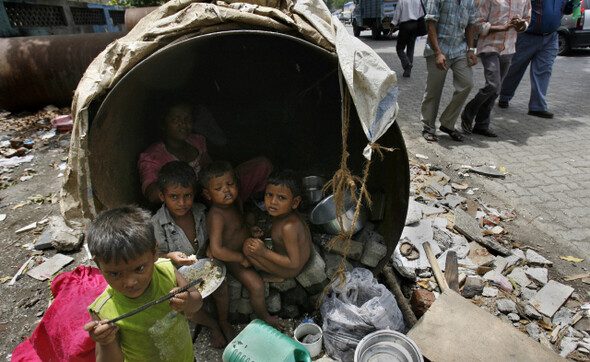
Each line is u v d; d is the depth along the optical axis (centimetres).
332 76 312
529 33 579
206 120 352
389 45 1427
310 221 289
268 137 382
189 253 245
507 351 212
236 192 236
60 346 188
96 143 218
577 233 347
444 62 471
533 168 457
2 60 607
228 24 218
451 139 541
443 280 273
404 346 207
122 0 1345
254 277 237
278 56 325
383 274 282
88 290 205
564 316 261
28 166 474
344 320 223
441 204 384
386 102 205
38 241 330
